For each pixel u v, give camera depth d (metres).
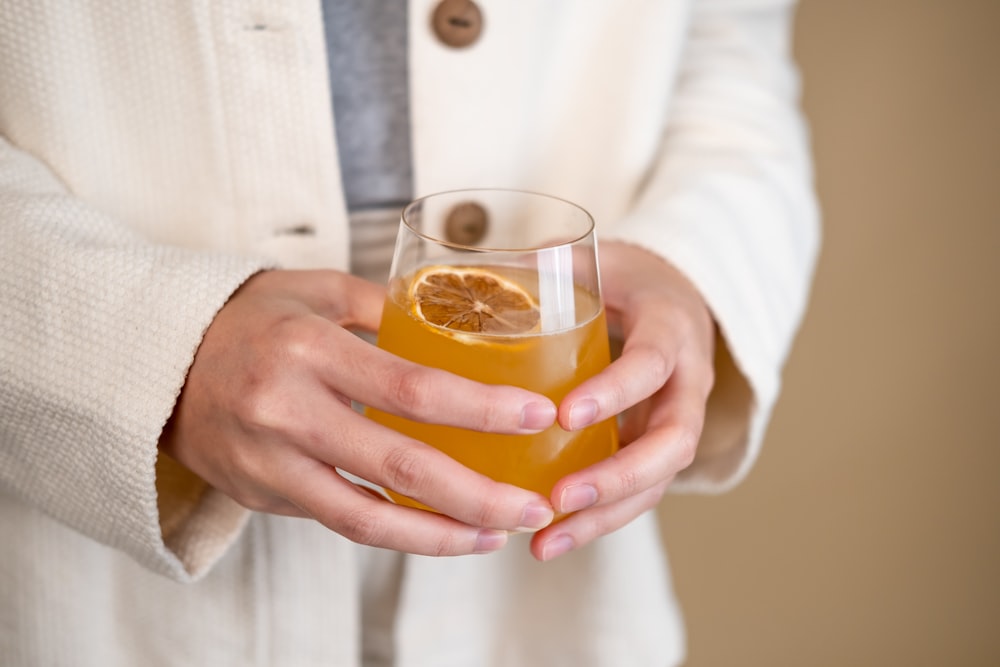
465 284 0.45
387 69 0.59
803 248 0.67
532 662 0.73
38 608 0.60
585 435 0.47
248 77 0.54
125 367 0.47
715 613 1.24
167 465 0.54
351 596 0.63
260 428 0.44
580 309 0.46
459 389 0.43
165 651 0.62
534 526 0.44
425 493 0.44
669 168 0.67
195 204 0.57
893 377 1.10
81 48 0.54
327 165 0.56
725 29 0.74
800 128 0.74
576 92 0.66
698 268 0.57
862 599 1.19
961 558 1.14
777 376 0.59
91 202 0.56
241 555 0.61
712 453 0.63
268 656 0.62
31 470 0.52
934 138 1.00
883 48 0.98
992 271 1.03
